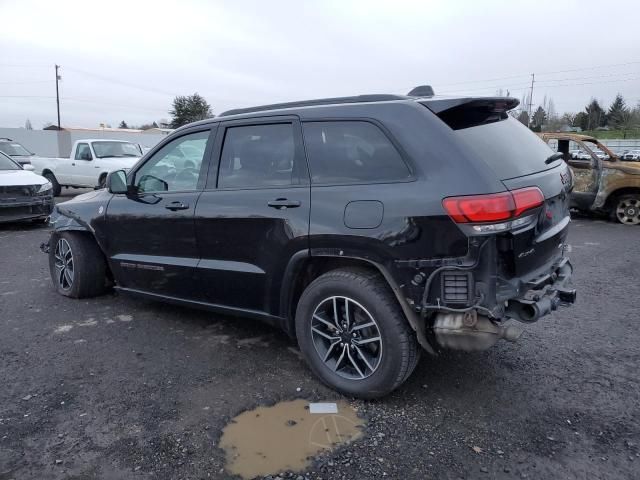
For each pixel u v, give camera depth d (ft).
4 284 20.24
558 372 12.35
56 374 12.39
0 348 13.92
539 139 12.87
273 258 11.93
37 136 115.55
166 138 14.69
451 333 9.85
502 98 11.32
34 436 9.86
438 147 10.03
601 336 14.49
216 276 13.16
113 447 9.54
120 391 11.57
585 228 32.83
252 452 9.40
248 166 12.70
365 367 11.09
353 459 9.17
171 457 9.27
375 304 10.44
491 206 9.34
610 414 10.53
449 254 9.64
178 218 13.71
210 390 11.63
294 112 11.99
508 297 9.77
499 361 12.96
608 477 8.67
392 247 10.07
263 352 13.64
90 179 49.83
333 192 10.97
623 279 20.29
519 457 9.20
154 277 14.87
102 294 18.42
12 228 35.04
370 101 11.35
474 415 10.54
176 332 15.02
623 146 153.28
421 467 8.95
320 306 11.41
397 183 10.25
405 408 10.82
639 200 33.71
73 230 17.52
